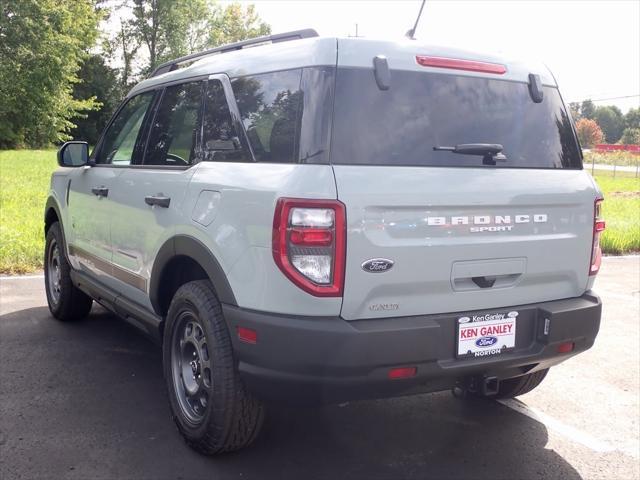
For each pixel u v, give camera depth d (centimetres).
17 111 4278
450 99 318
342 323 277
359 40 305
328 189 274
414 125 304
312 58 301
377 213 280
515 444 367
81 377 442
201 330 331
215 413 315
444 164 305
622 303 729
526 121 341
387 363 280
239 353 297
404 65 311
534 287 330
